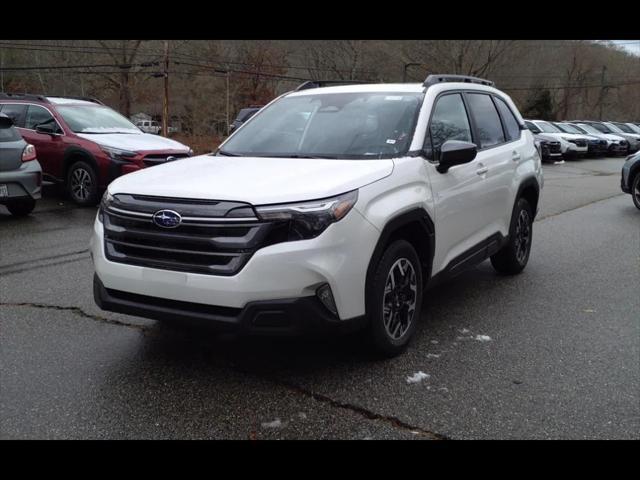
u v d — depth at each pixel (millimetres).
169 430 3219
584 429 3291
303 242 3377
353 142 4449
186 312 3494
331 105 4965
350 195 3586
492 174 5379
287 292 3367
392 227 3836
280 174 3783
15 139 8789
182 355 4148
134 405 3461
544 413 3451
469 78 5727
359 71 58562
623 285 6145
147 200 3623
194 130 50875
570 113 77125
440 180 4473
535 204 6586
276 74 53188
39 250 7184
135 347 4277
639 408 3525
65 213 9633
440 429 3270
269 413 3398
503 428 3289
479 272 6629
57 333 4523
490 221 5477
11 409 3396
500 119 6023
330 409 3453
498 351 4348
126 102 49312
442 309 5312
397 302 4102
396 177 3977
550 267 6875
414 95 4816
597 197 13281
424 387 3738
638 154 11203
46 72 50188
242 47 52812
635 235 8859
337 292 3494
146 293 3580
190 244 3447
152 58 48594
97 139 10109
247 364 4020
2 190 8562
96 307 5121
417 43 58250
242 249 3342
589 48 70875
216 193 3469
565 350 4391
